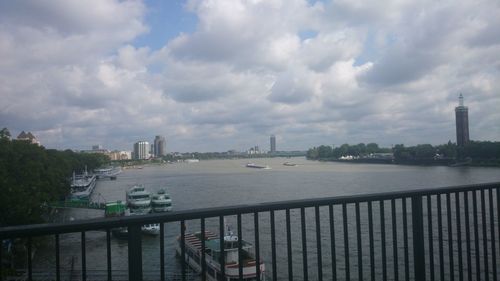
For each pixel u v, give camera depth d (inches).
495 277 274.7
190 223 1807.3
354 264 1031.0
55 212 3132.4
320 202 202.7
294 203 196.2
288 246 196.9
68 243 1642.5
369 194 217.2
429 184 3742.6
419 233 230.4
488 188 270.7
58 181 3225.9
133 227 162.2
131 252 160.9
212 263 950.4
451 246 259.4
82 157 7037.4
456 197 257.8
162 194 3176.7
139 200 3056.1
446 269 773.3
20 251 1077.8
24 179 2475.4
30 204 1998.0
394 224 231.3
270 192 3686.0
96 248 1537.9
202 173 7824.8
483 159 6594.5
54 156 4188.0
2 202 1839.3
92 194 4650.6
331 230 207.2
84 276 156.0
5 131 3179.1
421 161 7755.9
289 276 196.2
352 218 1411.2
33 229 145.8
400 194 224.4
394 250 232.8
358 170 6845.5
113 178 7199.8
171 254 1315.2
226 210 179.9
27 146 3203.7
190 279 989.8
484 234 271.1
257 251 189.0
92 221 154.8
